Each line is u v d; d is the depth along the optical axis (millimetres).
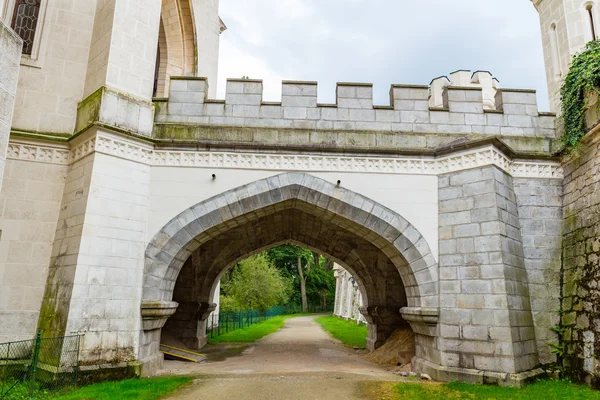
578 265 8102
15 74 5973
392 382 7453
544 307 8391
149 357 8250
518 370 7289
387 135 8953
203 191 8617
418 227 8539
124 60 8602
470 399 6281
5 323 7723
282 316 41156
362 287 13680
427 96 9234
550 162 9031
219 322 18609
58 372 6781
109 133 8102
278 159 8812
